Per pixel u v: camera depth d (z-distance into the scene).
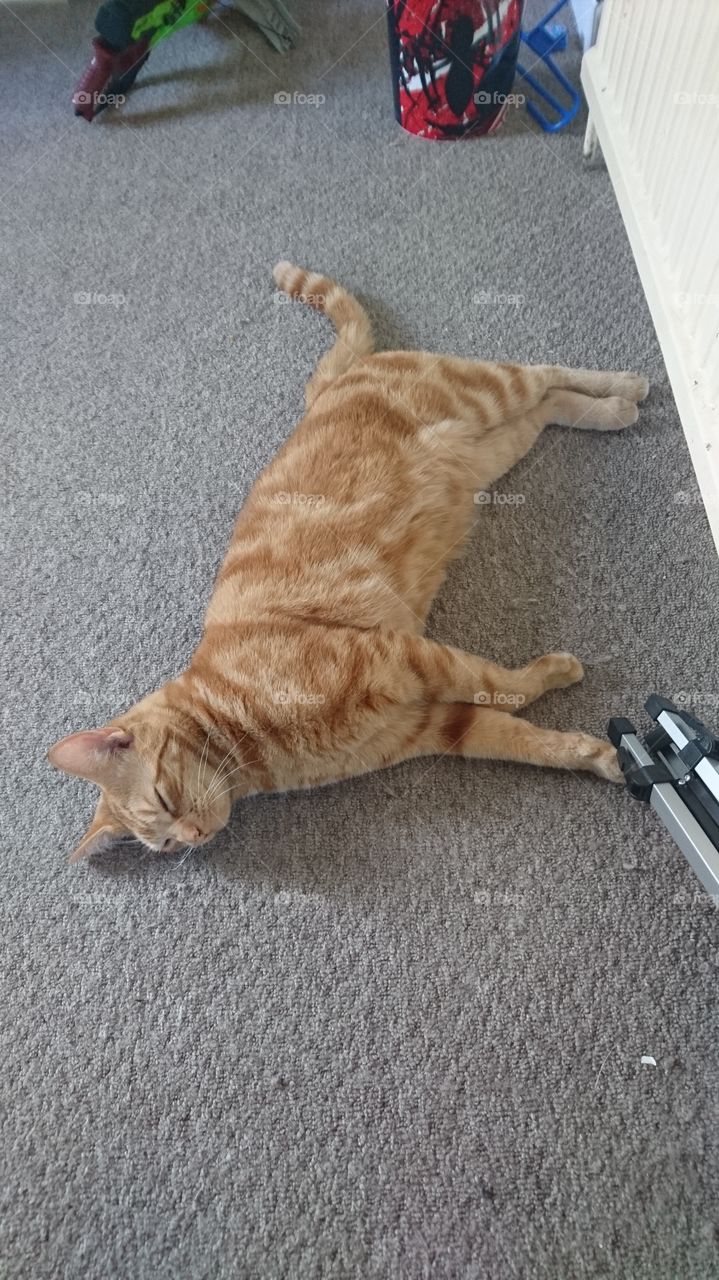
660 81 1.37
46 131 2.43
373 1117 1.10
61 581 1.65
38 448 1.83
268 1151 1.09
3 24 2.74
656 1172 1.01
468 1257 1.00
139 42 2.32
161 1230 1.06
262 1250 1.03
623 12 1.53
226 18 2.56
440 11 1.85
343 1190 1.06
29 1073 1.20
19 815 1.42
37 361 1.96
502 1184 1.03
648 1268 0.96
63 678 1.54
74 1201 1.09
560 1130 1.05
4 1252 1.07
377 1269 1.00
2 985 1.27
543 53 2.13
